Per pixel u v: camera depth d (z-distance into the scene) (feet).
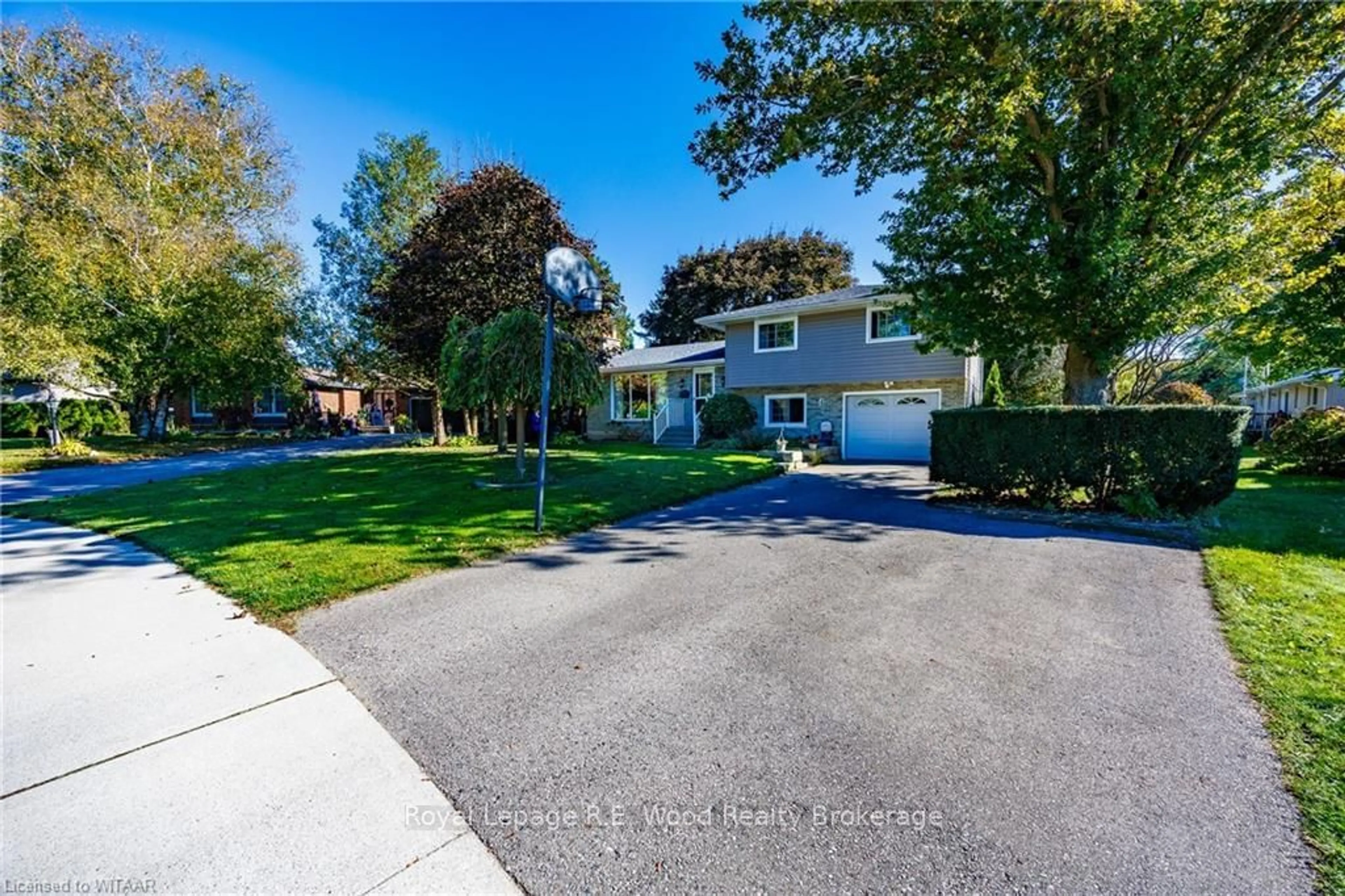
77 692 9.37
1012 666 10.28
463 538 18.86
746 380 59.72
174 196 61.77
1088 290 24.39
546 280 19.57
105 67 59.77
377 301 54.19
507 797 6.95
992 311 27.58
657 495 27.30
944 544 19.07
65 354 47.52
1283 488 31.83
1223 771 7.35
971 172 27.14
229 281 60.59
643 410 72.08
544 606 13.37
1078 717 8.63
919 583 14.99
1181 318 25.79
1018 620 12.47
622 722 8.55
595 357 47.70
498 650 11.00
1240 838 6.22
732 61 28.73
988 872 5.80
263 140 67.72
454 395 30.89
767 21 27.48
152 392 61.57
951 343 29.84
